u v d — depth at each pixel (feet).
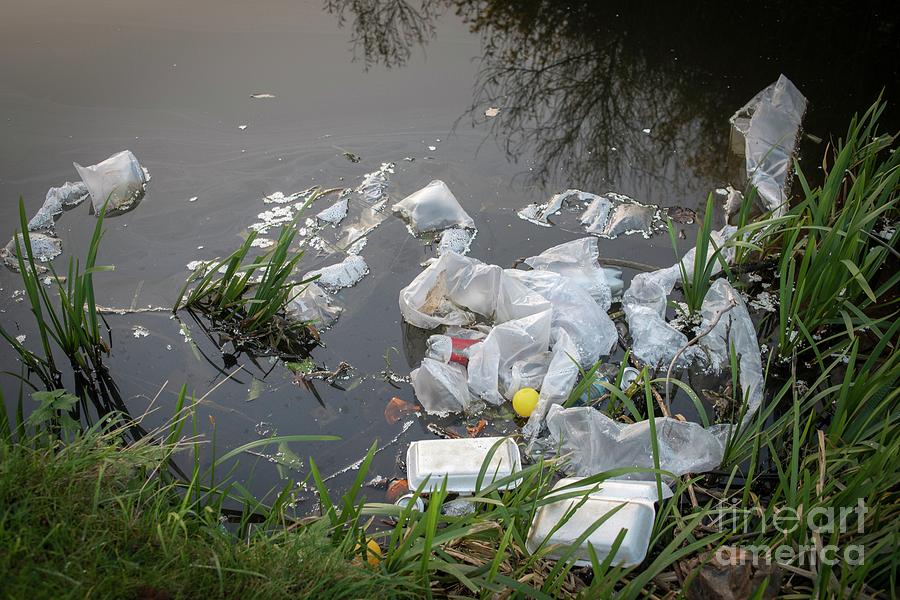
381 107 14.39
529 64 15.31
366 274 10.73
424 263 10.93
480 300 9.91
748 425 8.42
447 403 8.77
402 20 16.96
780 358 9.46
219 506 6.71
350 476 8.05
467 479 7.55
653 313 9.73
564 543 6.77
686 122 13.57
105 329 9.87
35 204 11.96
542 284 9.80
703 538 6.86
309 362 9.43
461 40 16.21
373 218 11.76
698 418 8.72
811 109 13.51
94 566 5.31
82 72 15.16
